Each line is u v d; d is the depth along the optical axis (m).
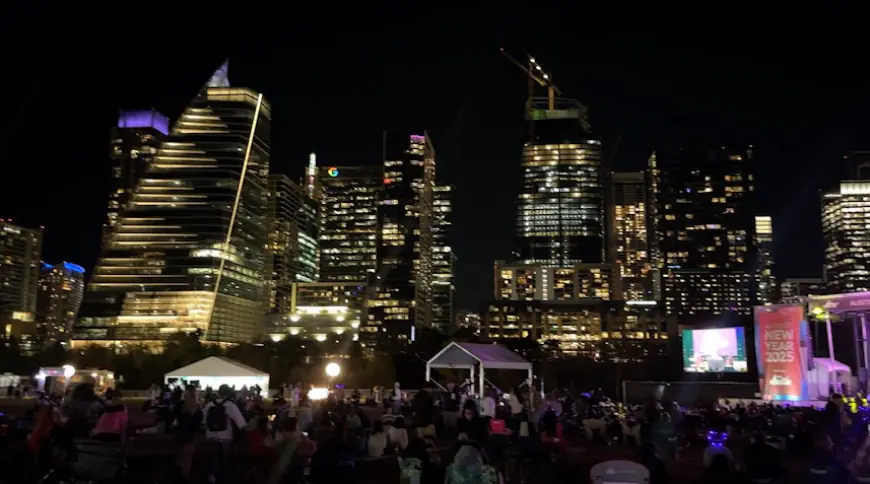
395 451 20.08
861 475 16.78
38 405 22.17
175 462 16.02
